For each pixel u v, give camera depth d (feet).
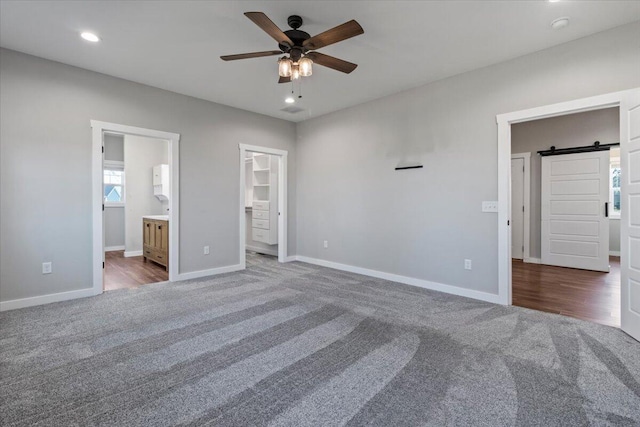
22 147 10.36
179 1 7.63
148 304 10.82
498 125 10.92
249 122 16.63
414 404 5.53
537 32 9.00
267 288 12.89
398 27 8.77
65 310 10.17
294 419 5.15
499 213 10.95
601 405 5.49
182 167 14.19
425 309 10.39
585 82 9.22
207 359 7.09
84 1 7.61
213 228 15.31
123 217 23.71
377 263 14.80
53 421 5.08
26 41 9.57
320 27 8.81
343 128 16.31
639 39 8.42
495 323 9.20
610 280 14.33
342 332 8.55
